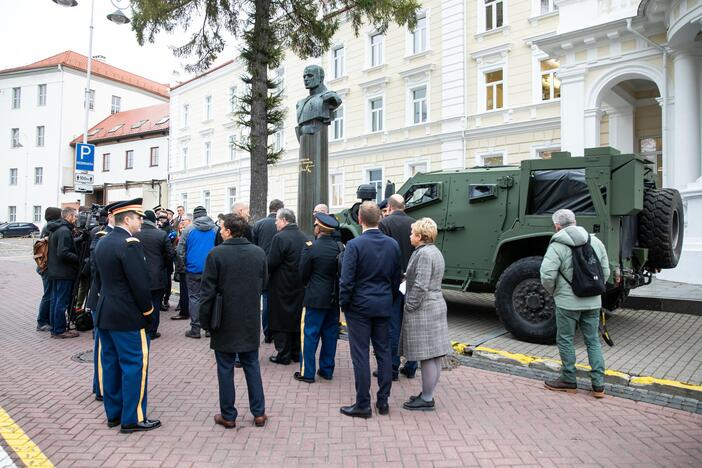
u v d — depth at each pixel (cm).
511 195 695
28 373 529
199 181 3394
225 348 379
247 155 2956
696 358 552
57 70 4338
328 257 490
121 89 4703
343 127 2448
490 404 439
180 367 551
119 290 376
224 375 386
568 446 356
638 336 657
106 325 373
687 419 404
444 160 2002
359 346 409
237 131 3036
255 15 925
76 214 787
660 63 1237
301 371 504
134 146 3928
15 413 417
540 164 653
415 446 355
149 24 935
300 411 421
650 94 1512
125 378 377
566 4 1394
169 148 3641
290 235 548
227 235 421
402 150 2183
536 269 620
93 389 454
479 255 713
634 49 1279
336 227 496
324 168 808
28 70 4384
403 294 473
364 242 412
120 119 4356
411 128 2142
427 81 2081
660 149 1499
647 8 1181
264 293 653
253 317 388
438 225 749
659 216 673
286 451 347
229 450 349
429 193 768
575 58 1385
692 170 1123
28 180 4409
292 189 2730
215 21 977
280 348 566
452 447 354
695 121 1127
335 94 799
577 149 1377
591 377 456
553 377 509
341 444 358
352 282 404
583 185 632
